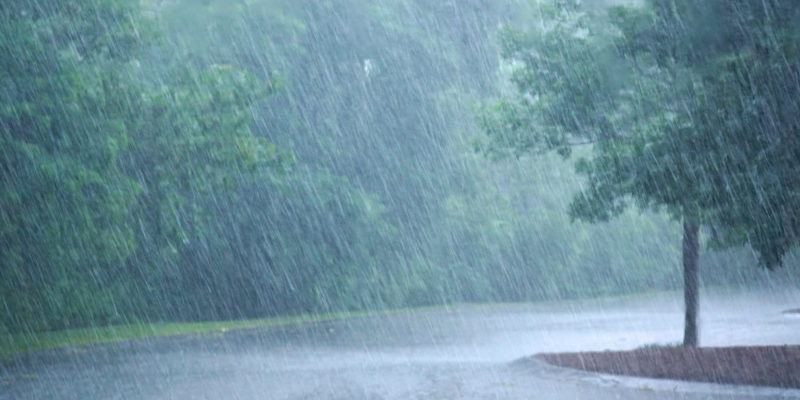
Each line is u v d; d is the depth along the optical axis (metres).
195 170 26.72
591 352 15.66
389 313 37.41
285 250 34.94
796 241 14.00
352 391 12.82
